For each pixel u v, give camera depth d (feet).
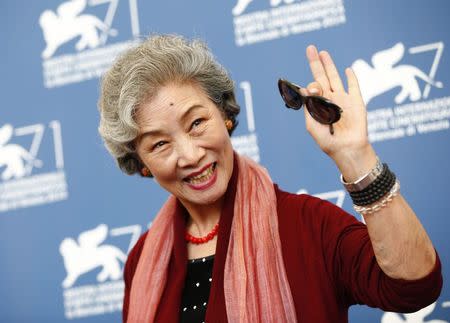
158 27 12.83
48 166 13.17
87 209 12.97
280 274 6.73
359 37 11.76
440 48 11.41
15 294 13.14
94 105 13.08
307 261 6.64
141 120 6.78
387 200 5.57
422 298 5.71
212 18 12.52
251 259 6.94
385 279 5.88
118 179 12.88
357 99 5.85
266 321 6.64
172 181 7.00
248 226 7.13
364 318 11.49
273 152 12.04
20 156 13.29
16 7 13.50
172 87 6.76
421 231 5.62
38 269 13.10
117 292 12.78
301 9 12.07
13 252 13.20
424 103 11.39
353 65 11.75
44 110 13.25
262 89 12.17
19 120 13.34
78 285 12.92
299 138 11.96
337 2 11.90
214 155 6.87
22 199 13.24
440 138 11.30
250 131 12.15
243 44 12.32
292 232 6.85
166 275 7.47
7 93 13.41
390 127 11.48
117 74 6.98
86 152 13.04
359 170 5.64
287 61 12.11
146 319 7.29
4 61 13.46
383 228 5.59
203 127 6.78
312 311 6.48
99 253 12.87
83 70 13.15
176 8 12.73
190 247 7.42
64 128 13.16
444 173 11.23
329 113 5.63
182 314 6.98
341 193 11.73
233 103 7.27
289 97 5.96
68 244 13.01
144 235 8.46
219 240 7.10
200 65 6.88
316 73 6.08
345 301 6.63
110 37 13.08
